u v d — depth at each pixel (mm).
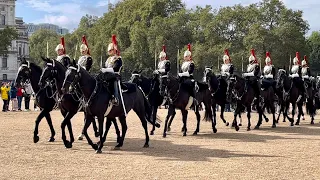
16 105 50562
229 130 29219
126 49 103062
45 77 20297
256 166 16656
